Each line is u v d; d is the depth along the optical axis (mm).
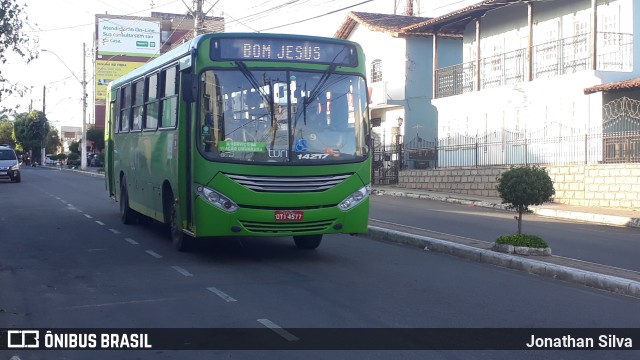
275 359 7008
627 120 24125
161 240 15109
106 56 61562
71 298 9625
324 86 11867
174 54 13156
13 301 9469
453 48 37531
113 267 11875
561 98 26000
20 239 15312
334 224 11711
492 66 31141
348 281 10820
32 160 81000
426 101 37062
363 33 39719
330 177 11672
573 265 11703
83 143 55938
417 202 26469
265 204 11352
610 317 8836
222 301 9391
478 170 28375
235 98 11492
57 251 13633
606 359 7145
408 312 8906
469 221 19578
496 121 29188
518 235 12977
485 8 28797
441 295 9930
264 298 9578
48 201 25578
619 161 23000
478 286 10602
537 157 26406
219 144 11352
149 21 62688
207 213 11305
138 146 16000
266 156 11422
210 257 12883
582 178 23641
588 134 24234
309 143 11633
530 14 26938
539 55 28594
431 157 34094
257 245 14391
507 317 8742
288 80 11680
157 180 14156
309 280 10852
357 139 11984
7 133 76938
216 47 11547
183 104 12102
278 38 11773
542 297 9938
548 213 22141
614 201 22594
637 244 15555
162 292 9945
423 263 12617
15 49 11734
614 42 25578
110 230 16844
